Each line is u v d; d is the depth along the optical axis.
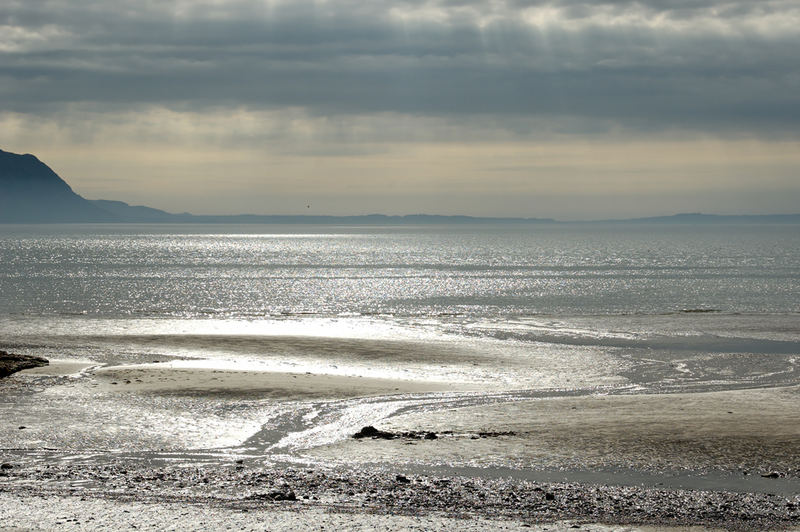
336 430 26.81
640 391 35.38
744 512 17.36
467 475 20.89
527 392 34.69
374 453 23.28
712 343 51.59
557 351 47.47
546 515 16.86
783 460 22.52
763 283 108.69
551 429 26.41
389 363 42.78
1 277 117.75
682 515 17.06
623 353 46.91
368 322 63.81
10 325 60.62
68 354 45.31
